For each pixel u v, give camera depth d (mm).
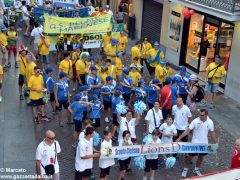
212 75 14766
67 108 12352
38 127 12469
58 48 17812
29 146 11312
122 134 9695
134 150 9336
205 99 15453
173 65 19484
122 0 25609
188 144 9836
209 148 10047
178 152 9758
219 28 16531
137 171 10438
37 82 12328
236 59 15328
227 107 15016
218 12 14727
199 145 9922
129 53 20766
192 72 18484
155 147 9523
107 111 12648
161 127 10094
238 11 14055
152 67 16172
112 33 18109
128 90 12992
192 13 16844
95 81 12680
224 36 16297
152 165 9664
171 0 17938
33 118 13047
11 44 17109
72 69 14586
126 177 10148
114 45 16047
